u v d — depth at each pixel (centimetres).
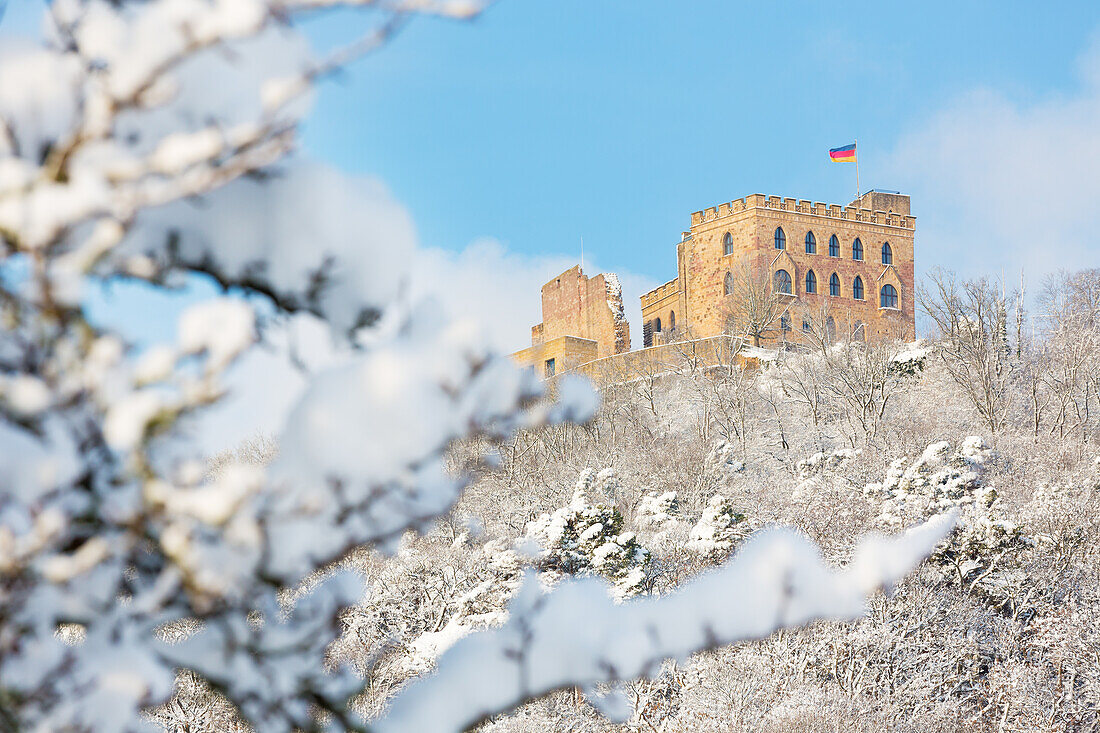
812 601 1783
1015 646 15150
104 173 1205
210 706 7294
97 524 1331
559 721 11738
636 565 15575
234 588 1392
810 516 18275
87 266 1236
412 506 1445
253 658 1594
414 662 9588
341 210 1437
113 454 1321
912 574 15038
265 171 1405
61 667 1323
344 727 1669
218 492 1329
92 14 1238
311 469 1374
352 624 12106
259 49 1307
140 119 1285
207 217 1374
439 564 15038
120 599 1553
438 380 1395
